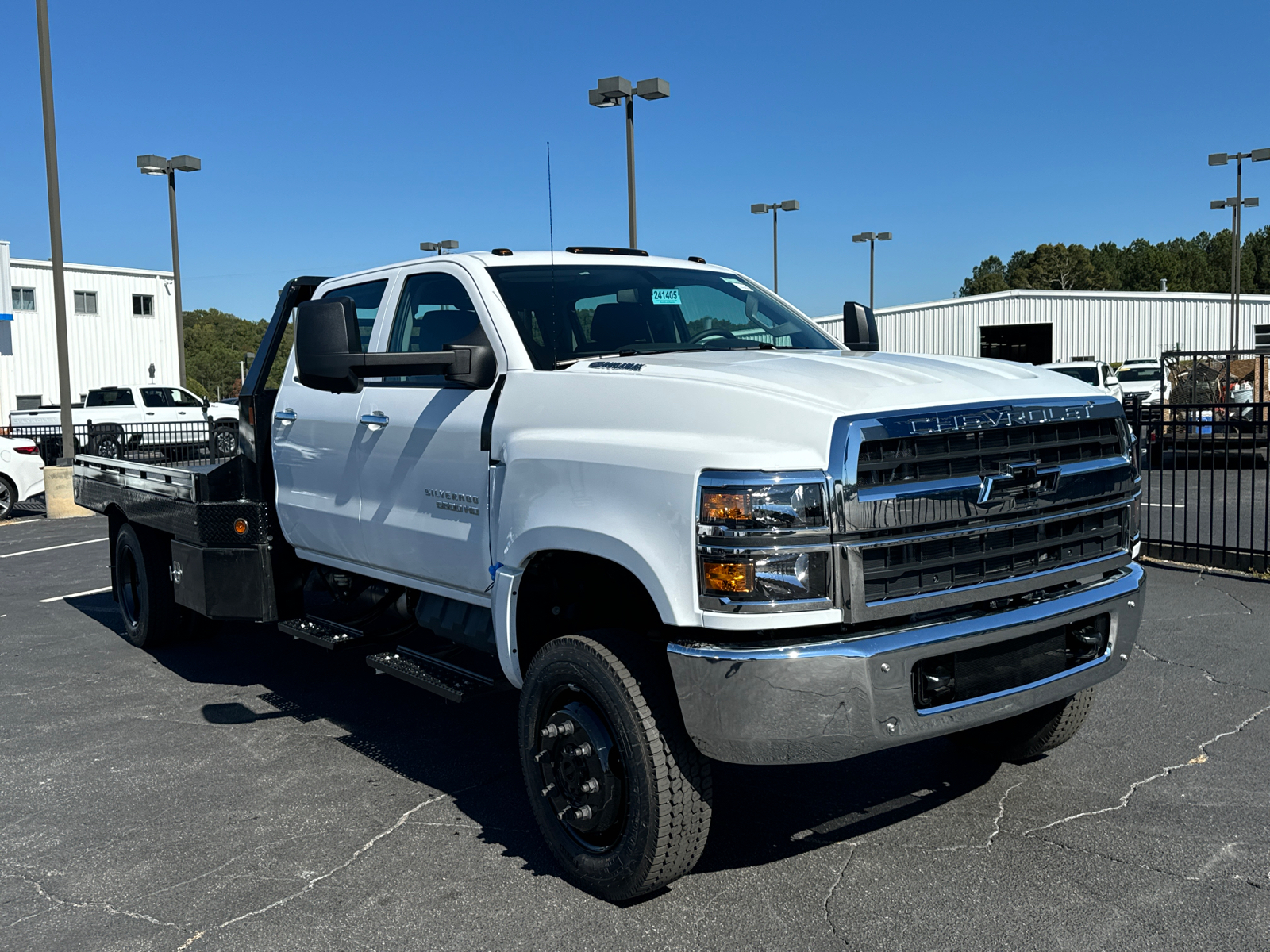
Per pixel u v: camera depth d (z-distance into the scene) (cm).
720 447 311
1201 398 2000
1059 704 435
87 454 791
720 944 320
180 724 556
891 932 324
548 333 414
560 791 363
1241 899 338
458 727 544
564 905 349
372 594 514
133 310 4559
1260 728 497
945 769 461
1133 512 380
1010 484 329
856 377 335
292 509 536
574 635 356
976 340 5628
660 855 333
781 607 299
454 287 444
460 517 416
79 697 613
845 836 395
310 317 394
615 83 1842
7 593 975
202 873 378
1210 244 17150
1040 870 362
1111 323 5325
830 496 299
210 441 738
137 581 724
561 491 357
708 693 307
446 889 362
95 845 405
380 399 467
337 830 414
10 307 2975
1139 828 393
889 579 310
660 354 410
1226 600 766
